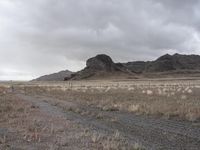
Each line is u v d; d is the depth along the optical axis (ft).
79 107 102.32
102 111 90.99
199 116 71.05
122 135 52.34
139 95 148.77
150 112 81.71
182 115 73.77
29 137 51.52
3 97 146.30
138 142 46.42
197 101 104.94
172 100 111.75
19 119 72.84
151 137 50.75
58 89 261.24
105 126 62.75
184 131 56.18
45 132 55.98
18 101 125.80
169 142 46.75
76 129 59.06
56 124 65.41
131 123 66.74
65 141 48.03
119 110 92.84
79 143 46.65
